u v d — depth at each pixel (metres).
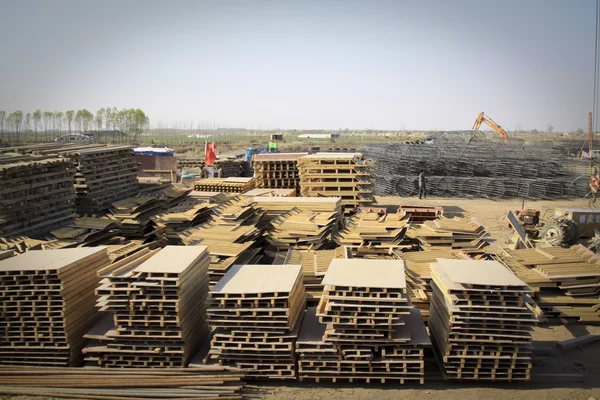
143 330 8.57
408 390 8.36
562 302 11.69
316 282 11.36
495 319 8.18
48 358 8.88
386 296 8.30
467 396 8.18
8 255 10.55
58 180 15.38
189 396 7.91
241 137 165.38
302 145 92.44
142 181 23.89
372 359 8.40
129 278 8.67
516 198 31.83
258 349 8.37
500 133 50.91
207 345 9.24
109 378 8.26
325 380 8.64
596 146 51.59
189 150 76.38
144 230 16.30
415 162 35.72
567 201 30.98
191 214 15.54
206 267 10.25
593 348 10.19
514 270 12.62
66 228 14.62
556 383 8.67
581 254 13.44
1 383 8.35
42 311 8.73
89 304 9.64
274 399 8.01
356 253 14.02
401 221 15.41
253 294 8.45
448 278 8.95
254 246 14.90
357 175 20.45
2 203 13.05
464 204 29.14
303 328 9.13
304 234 13.88
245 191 22.81
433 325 9.66
